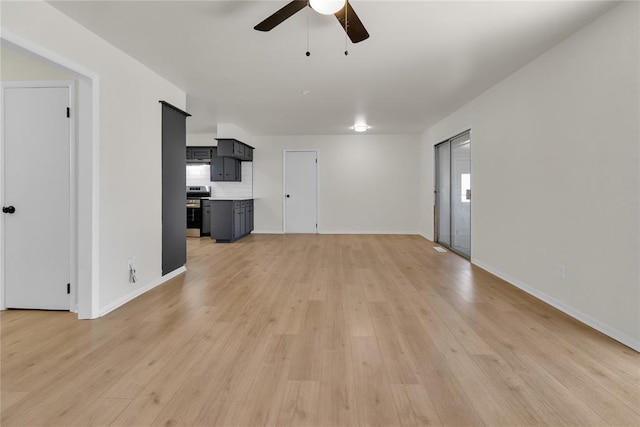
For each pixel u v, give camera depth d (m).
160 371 2.01
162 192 3.95
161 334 2.53
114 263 3.11
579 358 2.16
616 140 2.41
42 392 1.80
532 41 3.00
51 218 2.98
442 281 4.00
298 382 1.89
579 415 1.61
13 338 2.46
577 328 2.63
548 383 1.88
